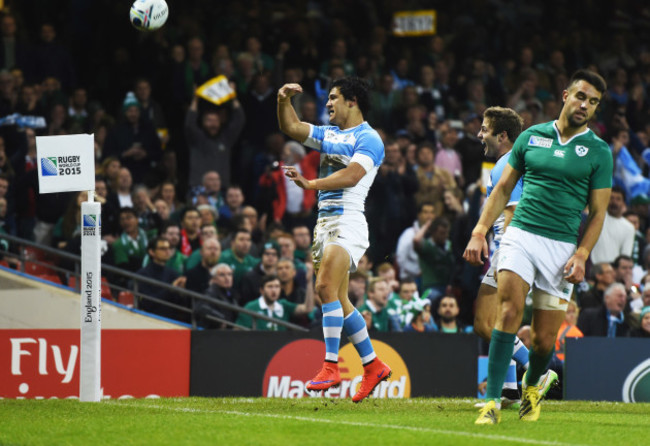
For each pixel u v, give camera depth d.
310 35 57.22
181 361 32.41
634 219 48.94
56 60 51.44
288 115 24.98
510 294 20.61
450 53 61.66
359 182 24.80
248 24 56.62
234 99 48.94
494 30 67.50
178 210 44.44
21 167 44.16
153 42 53.19
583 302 41.28
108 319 37.88
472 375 33.28
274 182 46.94
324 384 24.31
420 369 33.12
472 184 50.97
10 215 42.22
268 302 38.28
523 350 26.39
